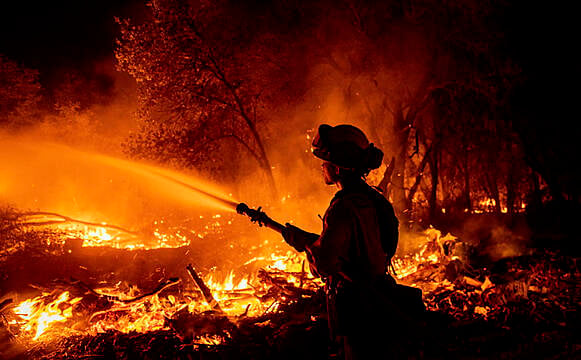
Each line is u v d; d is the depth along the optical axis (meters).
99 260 6.88
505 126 13.72
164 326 4.54
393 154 10.12
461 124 12.62
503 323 4.36
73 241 7.27
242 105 9.91
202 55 9.54
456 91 10.86
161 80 9.55
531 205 17.78
